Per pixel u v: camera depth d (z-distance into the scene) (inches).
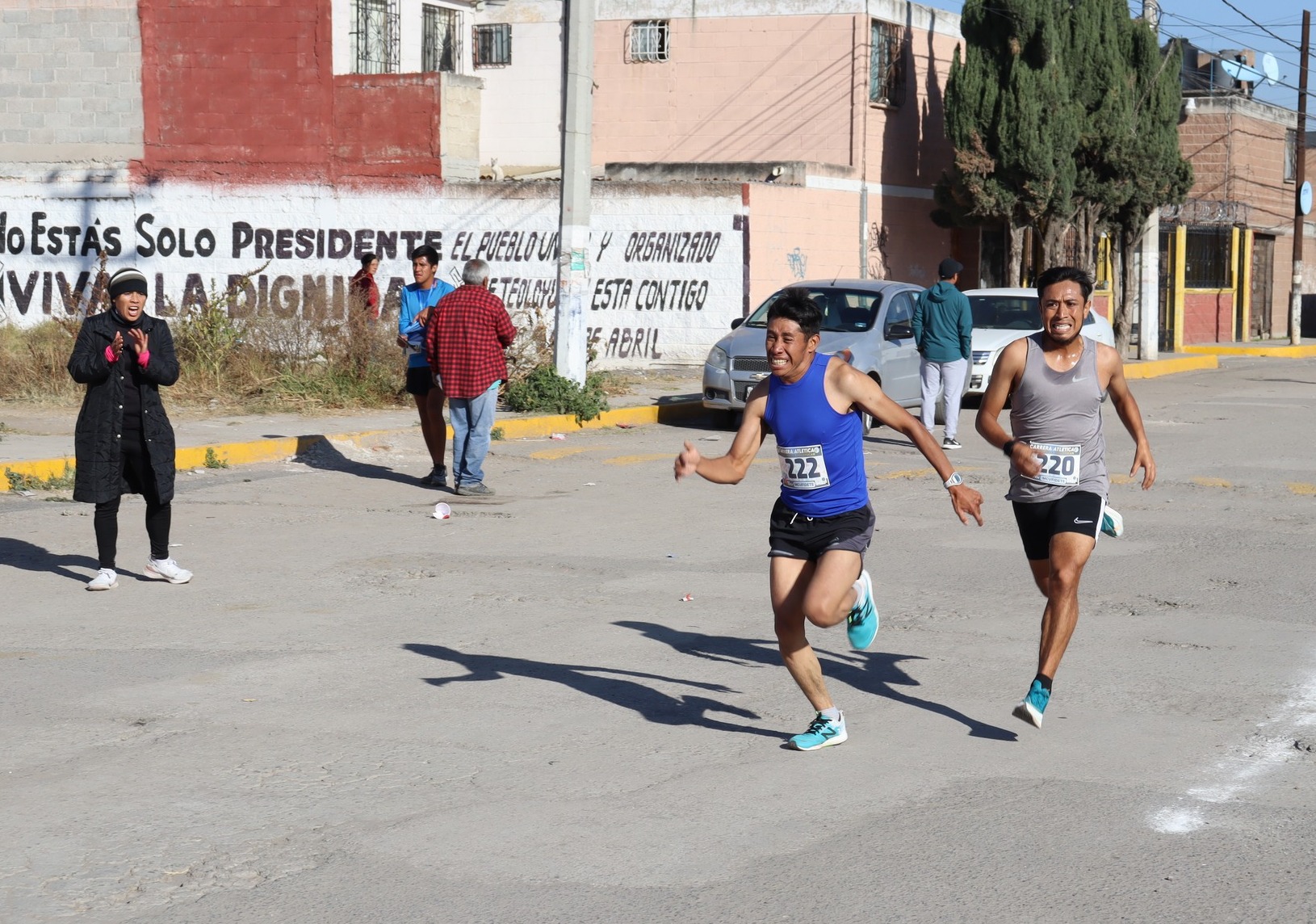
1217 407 914.7
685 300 1093.8
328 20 1121.4
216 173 1146.7
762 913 189.5
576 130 771.4
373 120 1120.2
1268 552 443.8
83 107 1162.0
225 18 1133.1
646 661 319.6
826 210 1182.9
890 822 222.7
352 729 268.5
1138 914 189.2
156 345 385.1
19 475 547.2
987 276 1422.2
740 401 771.4
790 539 251.9
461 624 350.9
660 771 247.0
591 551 444.1
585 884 198.8
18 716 275.3
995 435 275.1
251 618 356.2
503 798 232.7
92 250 1170.0
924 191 1334.9
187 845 212.2
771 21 1267.2
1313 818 224.5
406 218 1119.0
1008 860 207.5
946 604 375.9
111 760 250.4
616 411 797.2
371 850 210.8
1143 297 1293.1
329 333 814.5
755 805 230.1
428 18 1272.1
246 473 592.4
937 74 1348.4
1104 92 1221.7
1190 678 306.0
